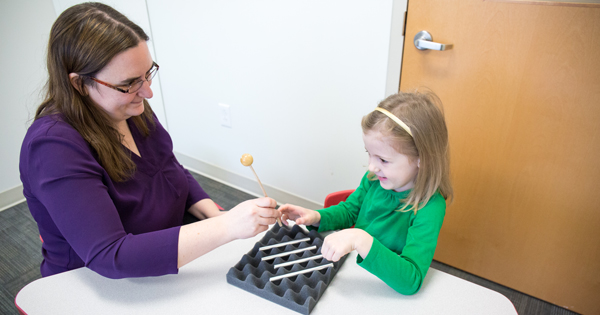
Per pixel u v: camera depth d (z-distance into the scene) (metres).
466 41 1.20
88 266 0.79
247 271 0.82
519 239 1.40
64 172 0.76
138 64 0.82
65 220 0.77
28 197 0.88
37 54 2.05
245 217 0.81
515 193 1.33
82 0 2.02
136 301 0.77
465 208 1.46
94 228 0.77
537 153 1.23
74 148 0.79
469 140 1.33
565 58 1.08
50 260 0.98
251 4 1.64
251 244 0.93
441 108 1.04
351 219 1.05
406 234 0.93
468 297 0.77
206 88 2.03
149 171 1.00
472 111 1.28
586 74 1.07
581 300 1.38
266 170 2.04
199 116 2.16
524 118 1.21
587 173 1.18
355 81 1.51
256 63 1.76
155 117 1.11
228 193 2.18
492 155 1.31
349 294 0.78
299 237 0.94
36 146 0.78
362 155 1.64
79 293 0.80
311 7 1.49
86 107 0.85
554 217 1.30
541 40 1.10
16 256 1.71
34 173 0.79
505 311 0.74
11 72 1.97
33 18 2.00
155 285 0.81
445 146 0.89
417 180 0.87
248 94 1.87
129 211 0.94
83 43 0.77
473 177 1.38
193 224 0.82
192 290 0.80
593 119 1.11
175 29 1.96
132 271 0.76
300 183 1.93
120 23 0.80
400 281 0.75
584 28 1.03
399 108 0.85
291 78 1.68
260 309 0.75
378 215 0.98
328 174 1.80
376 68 1.44
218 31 1.81
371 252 0.76
